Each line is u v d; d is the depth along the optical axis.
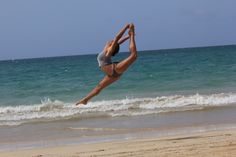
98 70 58.62
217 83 35.78
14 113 24.52
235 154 11.92
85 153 13.40
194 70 49.12
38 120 22.05
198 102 25.52
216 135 15.54
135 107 24.80
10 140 17.17
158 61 74.50
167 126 18.69
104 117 22.08
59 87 38.88
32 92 35.81
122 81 39.72
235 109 22.98
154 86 35.91
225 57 76.94
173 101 25.94
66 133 18.25
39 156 13.34
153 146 13.90
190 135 16.02
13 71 67.00
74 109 24.84
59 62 103.00
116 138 16.39
